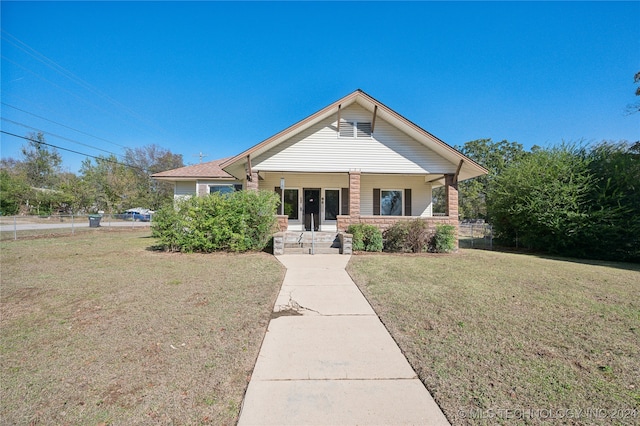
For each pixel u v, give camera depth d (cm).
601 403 236
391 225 1141
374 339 352
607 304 491
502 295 532
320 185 1427
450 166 1168
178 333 360
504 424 212
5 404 230
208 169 1788
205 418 217
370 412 224
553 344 339
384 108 1089
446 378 269
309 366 291
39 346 326
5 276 643
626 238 1125
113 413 221
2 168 4434
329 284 599
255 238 1023
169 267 744
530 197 1325
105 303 468
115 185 3791
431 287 579
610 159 1255
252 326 384
